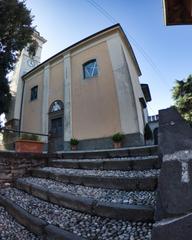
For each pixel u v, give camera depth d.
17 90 18.39
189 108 15.52
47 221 2.63
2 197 3.85
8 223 3.03
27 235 2.62
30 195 3.92
